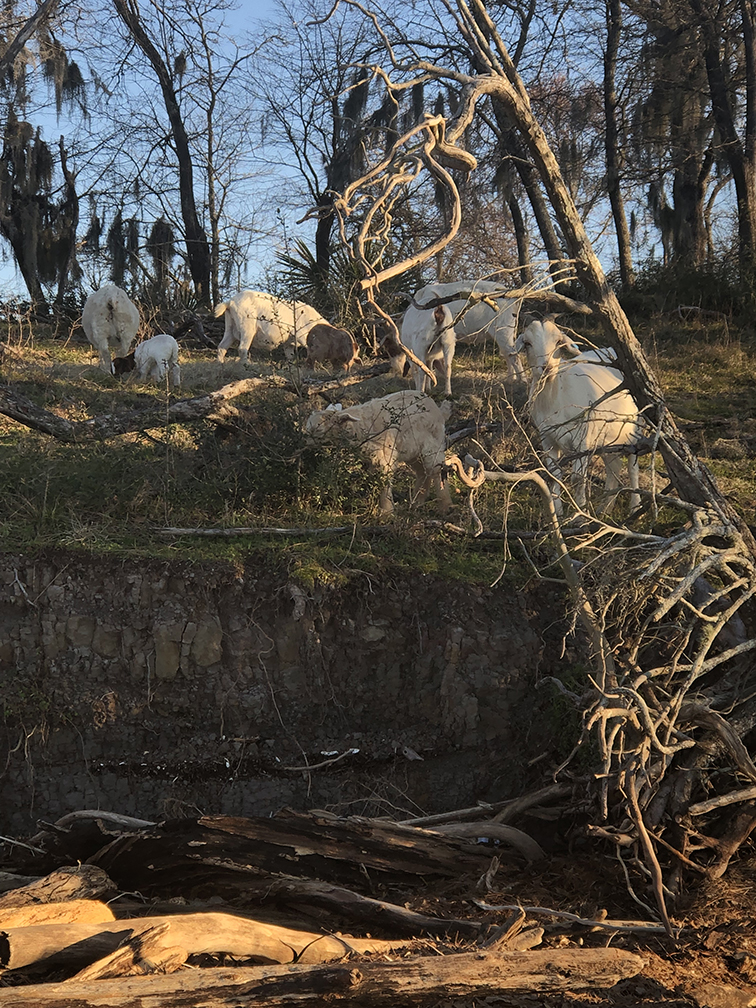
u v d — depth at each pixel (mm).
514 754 6211
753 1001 4109
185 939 4191
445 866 5207
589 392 7551
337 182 21016
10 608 6352
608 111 19484
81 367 13203
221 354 13641
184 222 25359
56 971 4219
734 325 15914
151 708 6266
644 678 4562
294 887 4879
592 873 5105
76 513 7074
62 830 5207
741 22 18594
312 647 6375
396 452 7695
